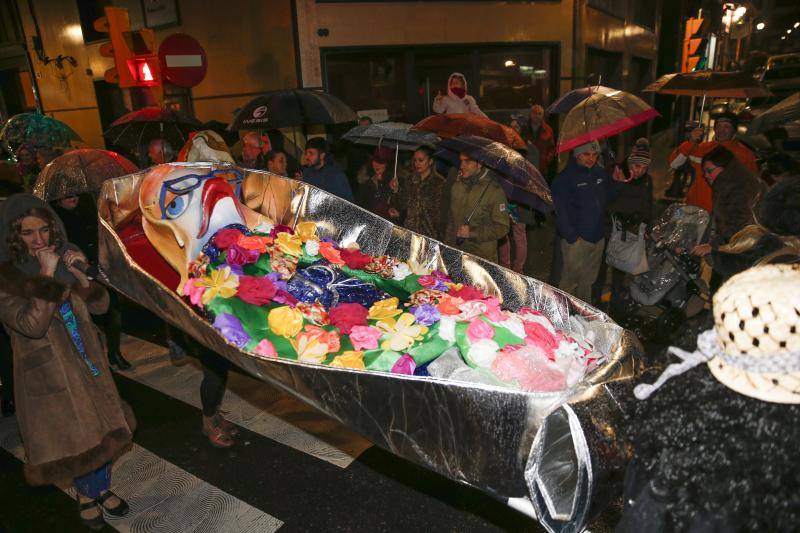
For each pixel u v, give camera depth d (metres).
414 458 1.86
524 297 2.69
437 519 2.84
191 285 2.35
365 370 1.81
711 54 13.06
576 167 4.53
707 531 1.18
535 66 9.97
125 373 4.55
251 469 3.29
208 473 3.27
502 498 1.85
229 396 4.12
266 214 3.28
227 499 3.04
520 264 5.98
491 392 1.65
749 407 1.17
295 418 3.81
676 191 9.52
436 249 3.03
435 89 9.30
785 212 2.30
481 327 2.14
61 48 12.82
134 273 2.35
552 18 9.67
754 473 1.14
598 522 2.54
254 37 8.61
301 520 2.86
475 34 9.12
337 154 8.62
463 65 9.32
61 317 2.53
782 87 12.11
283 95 5.65
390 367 2.04
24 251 2.42
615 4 12.74
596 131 4.36
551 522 1.54
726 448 1.17
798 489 1.10
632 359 2.06
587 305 2.45
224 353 2.21
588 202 4.47
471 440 1.71
